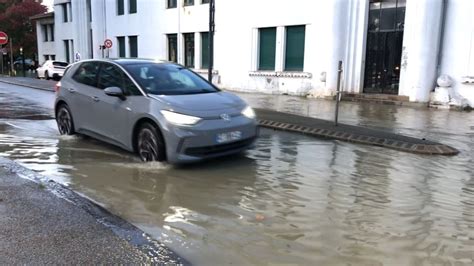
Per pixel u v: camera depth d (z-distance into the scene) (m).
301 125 10.30
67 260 3.82
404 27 16.42
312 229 4.61
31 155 7.45
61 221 4.64
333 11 17.64
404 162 7.36
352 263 3.91
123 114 7.25
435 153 7.92
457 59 15.43
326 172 6.68
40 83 24.25
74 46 37.81
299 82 19.39
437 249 4.20
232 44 22.34
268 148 8.26
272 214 5.00
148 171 6.58
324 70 18.25
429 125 11.29
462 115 13.41
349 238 4.41
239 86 22.28
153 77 7.48
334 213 5.05
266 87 20.88
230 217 4.91
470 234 4.54
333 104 15.96
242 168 6.84
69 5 39.06
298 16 19.08
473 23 14.93
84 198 5.39
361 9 17.66
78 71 8.76
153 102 6.83
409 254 4.09
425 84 15.81
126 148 7.35
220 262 3.89
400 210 5.16
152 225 4.67
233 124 6.88
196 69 24.75
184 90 7.42
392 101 16.28
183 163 6.74
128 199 5.45
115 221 4.71
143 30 28.75
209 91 7.66
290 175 6.50
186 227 4.63
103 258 3.88
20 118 11.38
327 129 9.79
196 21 24.52
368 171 6.77
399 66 17.03
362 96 17.28
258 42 21.25
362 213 5.05
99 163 6.99
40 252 3.96
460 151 8.27
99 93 7.90
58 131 9.52
